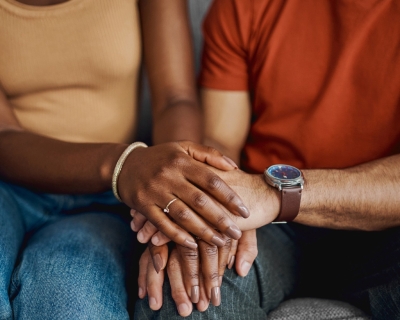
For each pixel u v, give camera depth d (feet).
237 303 3.06
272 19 3.83
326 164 3.86
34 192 3.88
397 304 3.05
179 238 2.89
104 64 3.89
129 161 3.18
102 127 4.17
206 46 4.19
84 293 2.91
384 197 3.16
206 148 3.23
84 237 3.38
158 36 3.93
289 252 3.90
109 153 3.31
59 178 3.44
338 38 3.63
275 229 4.01
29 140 3.61
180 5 4.04
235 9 3.92
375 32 3.53
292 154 3.95
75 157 3.39
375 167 3.30
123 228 3.72
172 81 3.94
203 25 4.23
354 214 3.22
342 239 3.79
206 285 2.93
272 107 3.93
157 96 3.99
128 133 4.34
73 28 3.77
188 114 3.75
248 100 4.20
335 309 3.33
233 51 4.03
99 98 4.08
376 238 3.43
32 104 4.03
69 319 2.77
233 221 3.12
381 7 3.50
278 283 3.62
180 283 2.98
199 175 2.93
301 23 3.75
